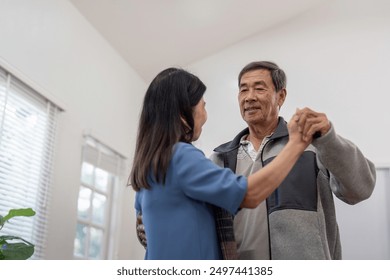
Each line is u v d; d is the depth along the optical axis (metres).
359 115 4.01
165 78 1.27
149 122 1.24
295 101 4.18
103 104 3.70
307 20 4.41
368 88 4.08
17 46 2.64
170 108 1.22
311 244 1.38
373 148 3.89
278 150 1.52
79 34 3.40
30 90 2.79
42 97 2.92
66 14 3.23
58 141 3.06
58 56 3.09
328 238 1.51
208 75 4.48
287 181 1.47
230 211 1.08
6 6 2.57
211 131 4.28
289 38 4.39
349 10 4.35
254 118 1.63
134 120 4.31
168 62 4.37
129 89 4.23
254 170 1.53
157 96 1.25
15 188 2.65
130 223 4.08
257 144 1.66
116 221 3.83
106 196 3.83
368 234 3.68
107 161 3.72
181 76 1.28
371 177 1.40
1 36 2.51
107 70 3.82
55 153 3.02
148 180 1.18
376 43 4.20
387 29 4.23
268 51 4.41
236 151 1.63
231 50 4.50
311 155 1.52
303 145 1.18
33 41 2.81
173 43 4.14
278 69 1.70
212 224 1.17
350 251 3.67
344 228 3.72
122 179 3.97
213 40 4.32
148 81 4.57
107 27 3.69
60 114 3.11
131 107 4.25
